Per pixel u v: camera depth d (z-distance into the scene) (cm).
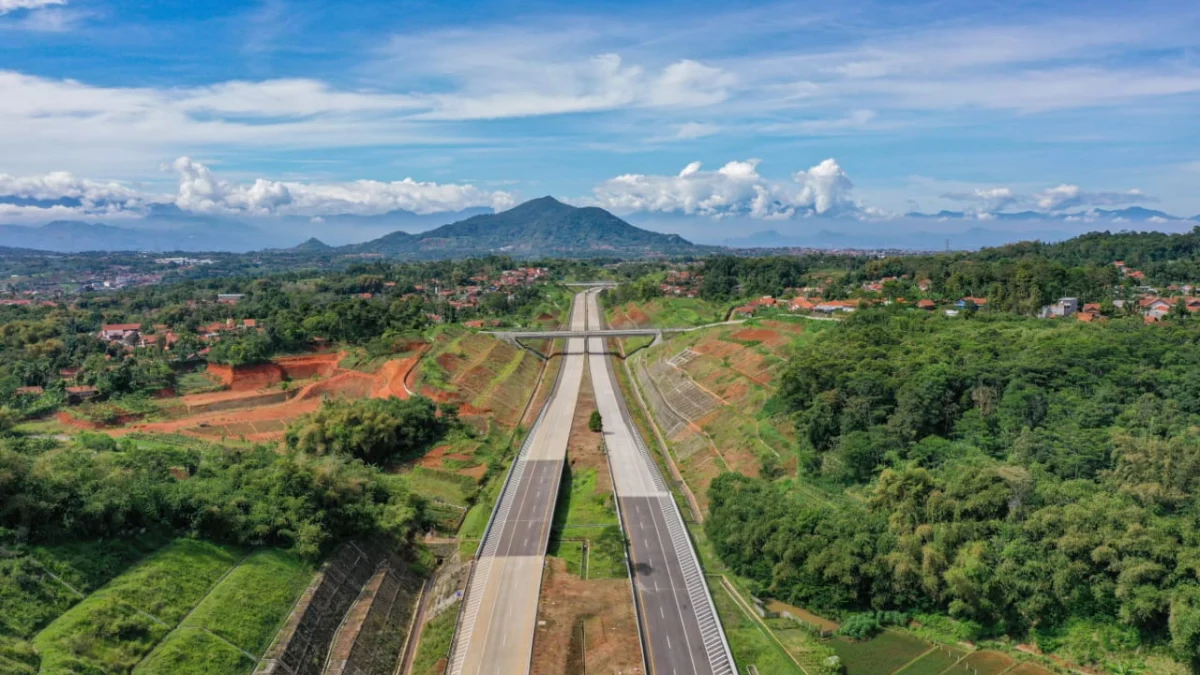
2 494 7738
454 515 12025
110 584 7725
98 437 12006
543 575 9525
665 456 14912
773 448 13012
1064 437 10462
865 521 9431
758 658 7988
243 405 17400
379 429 13850
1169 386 11650
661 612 8825
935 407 11950
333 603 8781
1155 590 7538
